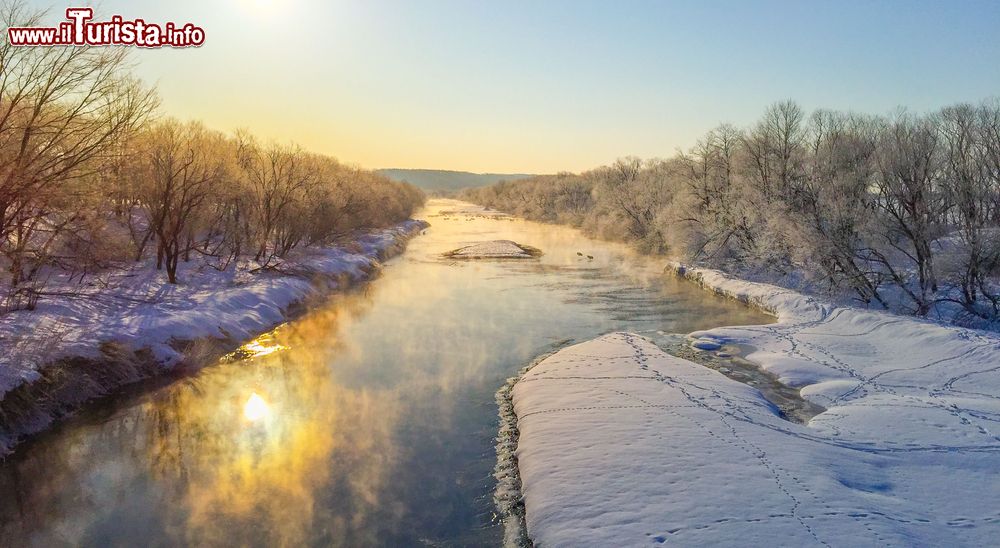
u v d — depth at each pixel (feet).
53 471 37.32
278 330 71.97
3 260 59.98
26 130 43.98
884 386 51.62
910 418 43.09
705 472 34.17
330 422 45.32
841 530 27.86
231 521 32.07
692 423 41.86
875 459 36.83
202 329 61.21
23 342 45.44
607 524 29.14
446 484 35.99
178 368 54.49
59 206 49.93
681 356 62.95
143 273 77.15
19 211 48.08
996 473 34.63
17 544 30.01
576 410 44.83
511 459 39.09
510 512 32.76
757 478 33.30
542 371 55.21
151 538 30.50
